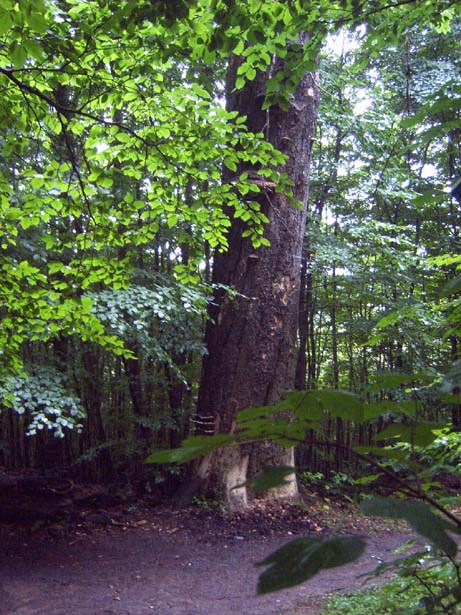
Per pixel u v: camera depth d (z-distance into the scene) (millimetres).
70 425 8516
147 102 5938
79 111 5457
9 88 5426
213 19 4895
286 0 4633
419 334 11383
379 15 4848
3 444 14789
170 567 8062
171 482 11844
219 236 6977
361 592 5703
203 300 9539
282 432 1033
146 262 11898
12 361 5609
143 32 5145
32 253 8094
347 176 14859
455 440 2217
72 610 6270
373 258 14672
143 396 12477
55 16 5027
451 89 1566
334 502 11750
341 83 13789
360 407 1005
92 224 6141
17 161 7613
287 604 6043
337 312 18359
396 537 5590
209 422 10938
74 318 5602
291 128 11180
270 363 11156
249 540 9477
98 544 9117
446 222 15156
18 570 7684
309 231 13594
